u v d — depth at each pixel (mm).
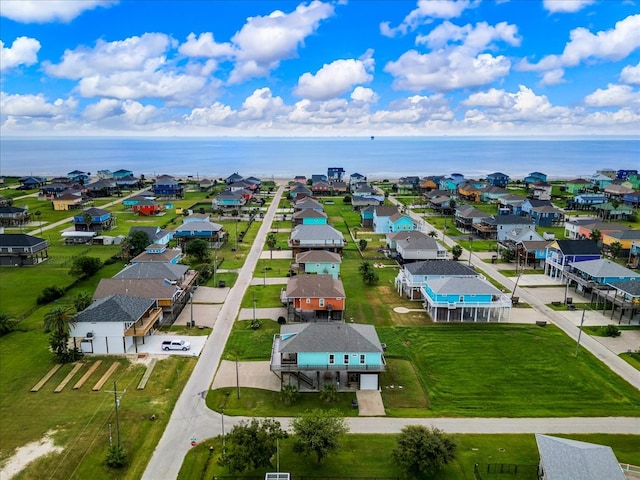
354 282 95250
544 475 38562
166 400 52969
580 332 66562
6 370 59375
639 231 117750
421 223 147875
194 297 85500
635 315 78375
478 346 66938
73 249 119500
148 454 44188
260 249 120875
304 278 77562
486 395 54781
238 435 41875
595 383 57281
